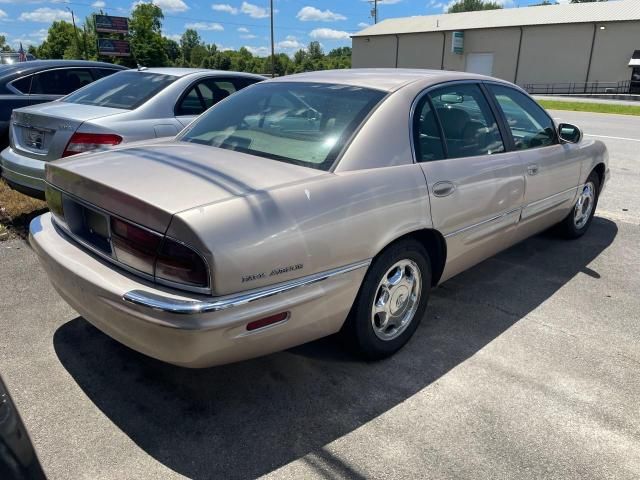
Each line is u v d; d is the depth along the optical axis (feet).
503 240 12.62
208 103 18.78
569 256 15.69
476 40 150.51
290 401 8.87
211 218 7.00
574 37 133.39
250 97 11.46
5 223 16.83
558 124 14.69
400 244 9.47
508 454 7.75
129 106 16.80
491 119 12.05
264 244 7.29
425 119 10.27
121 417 8.39
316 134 9.43
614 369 9.93
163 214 7.05
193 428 8.20
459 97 11.33
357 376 9.57
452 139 10.77
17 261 14.30
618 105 81.30
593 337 11.08
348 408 8.72
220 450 7.76
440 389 9.24
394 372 9.72
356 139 9.07
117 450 7.71
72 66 24.49
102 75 25.38
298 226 7.67
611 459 7.70
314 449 7.81
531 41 140.46
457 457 7.68
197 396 8.96
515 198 12.30
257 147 9.60
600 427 8.36
